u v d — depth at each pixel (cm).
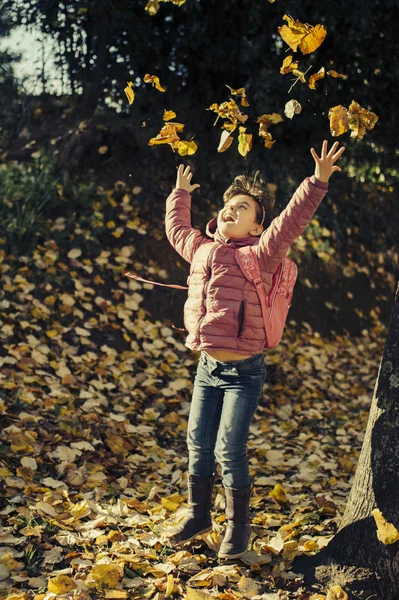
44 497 343
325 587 272
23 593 256
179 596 265
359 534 275
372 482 275
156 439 479
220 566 288
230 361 286
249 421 289
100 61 859
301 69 806
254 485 414
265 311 279
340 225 969
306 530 329
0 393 458
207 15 821
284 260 289
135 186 826
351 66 836
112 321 646
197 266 287
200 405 301
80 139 817
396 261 988
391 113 885
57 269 670
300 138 882
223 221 293
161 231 792
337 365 765
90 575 271
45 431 425
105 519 327
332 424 582
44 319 599
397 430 270
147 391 559
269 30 809
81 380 529
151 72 878
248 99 841
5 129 880
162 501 355
